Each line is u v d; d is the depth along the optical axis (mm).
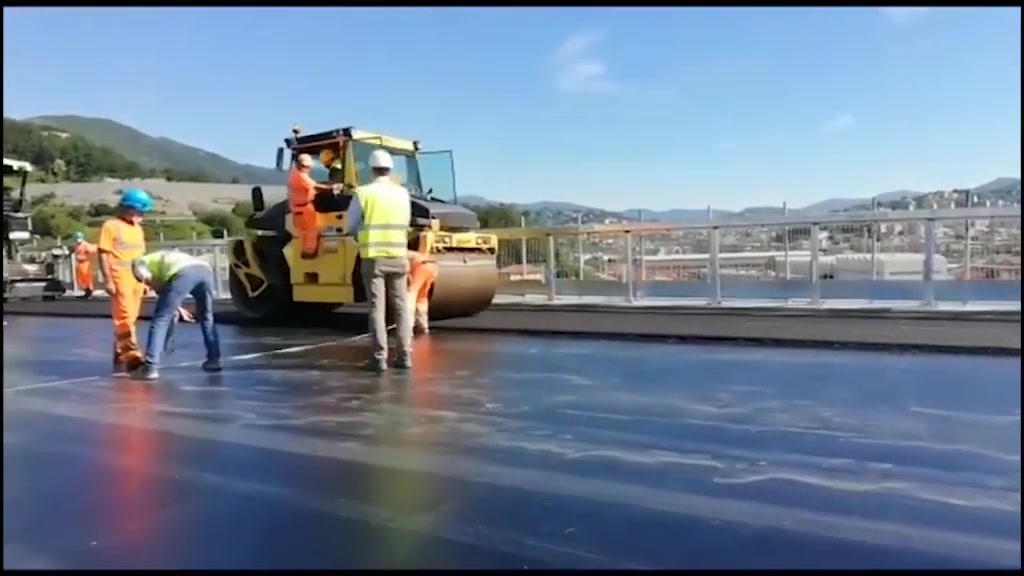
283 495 3387
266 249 10367
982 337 7324
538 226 13031
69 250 18531
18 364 7016
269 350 7617
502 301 12758
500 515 3127
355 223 6418
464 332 8664
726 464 3730
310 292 9523
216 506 3262
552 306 11867
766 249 11148
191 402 5266
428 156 10195
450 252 9125
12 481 3598
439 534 2949
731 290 11406
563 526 3014
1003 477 3498
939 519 3045
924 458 3775
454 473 3650
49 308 13609
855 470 3617
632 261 12164
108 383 6004
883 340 7262
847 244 10578
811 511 3133
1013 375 5688
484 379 5891
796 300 10922
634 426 4434
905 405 4832
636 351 7141
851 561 2697
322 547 2846
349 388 5645
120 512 3201
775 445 4023
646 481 3504
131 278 6770
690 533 2934
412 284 8281
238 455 3994
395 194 6414
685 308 11039
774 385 5496
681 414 4691
